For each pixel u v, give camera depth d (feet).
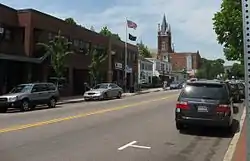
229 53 105.09
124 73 174.29
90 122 49.98
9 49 101.81
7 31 102.01
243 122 51.31
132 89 165.89
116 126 46.39
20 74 104.47
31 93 74.74
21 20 104.83
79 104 89.40
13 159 26.84
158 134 40.45
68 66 125.18
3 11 98.89
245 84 7.87
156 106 80.74
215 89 41.16
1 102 71.05
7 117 57.00
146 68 264.52
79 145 32.86
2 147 31.37
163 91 186.80
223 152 31.37
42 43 103.65
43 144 33.06
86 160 26.78
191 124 41.14
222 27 98.07
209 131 43.29
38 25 108.06
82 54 135.95
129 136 38.63
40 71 108.88
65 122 49.62
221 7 99.45
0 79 96.37
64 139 35.91
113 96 115.14
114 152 30.07
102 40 154.40
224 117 39.73
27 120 52.08
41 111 68.90
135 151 30.78
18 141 34.40
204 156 29.58
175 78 356.18
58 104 91.66
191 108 40.63
